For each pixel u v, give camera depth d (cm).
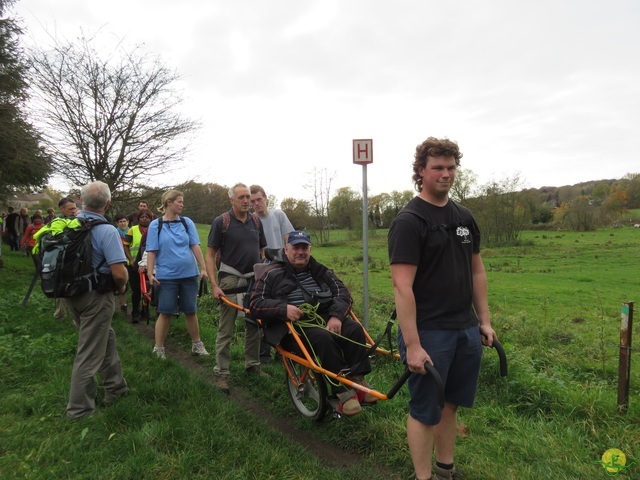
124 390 441
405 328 282
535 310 1123
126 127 1462
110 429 376
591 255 2773
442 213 299
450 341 293
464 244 301
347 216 4478
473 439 395
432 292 293
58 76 1384
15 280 1236
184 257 597
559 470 341
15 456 323
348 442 392
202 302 930
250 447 352
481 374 530
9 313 788
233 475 319
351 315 444
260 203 629
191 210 1750
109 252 407
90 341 405
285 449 358
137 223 916
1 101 1407
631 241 3616
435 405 294
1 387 450
